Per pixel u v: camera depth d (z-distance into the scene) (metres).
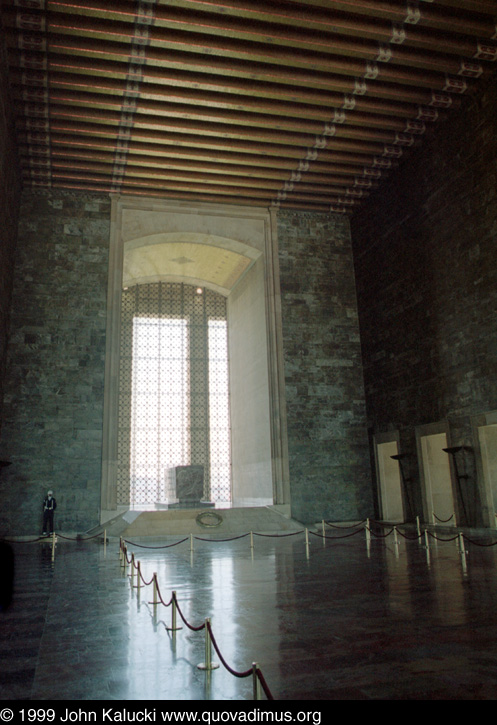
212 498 23.84
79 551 13.09
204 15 12.80
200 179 18.81
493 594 6.91
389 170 19.02
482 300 14.63
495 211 14.30
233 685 4.07
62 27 12.64
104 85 14.60
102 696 3.86
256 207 20.64
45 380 17.45
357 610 6.31
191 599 7.12
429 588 7.44
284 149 17.58
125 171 18.25
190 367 24.94
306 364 19.92
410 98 15.30
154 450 23.75
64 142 16.58
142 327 24.86
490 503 14.11
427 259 16.97
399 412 18.11
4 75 13.21
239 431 23.14
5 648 5.08
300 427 19.33
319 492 18.92
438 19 12.96
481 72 14.47
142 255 21.69
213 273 24.05
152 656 4.80
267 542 14.46
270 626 5.71
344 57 14.18
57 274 18.28
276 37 13.21
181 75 14.46
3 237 14.95
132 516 17.17
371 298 20.03
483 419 14.37
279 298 20.16
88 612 6.53
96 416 17.61
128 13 12.42
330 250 21.20
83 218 18.92
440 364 16.20
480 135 14.93
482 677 4.07
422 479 16.78
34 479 16.72
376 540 14.31
